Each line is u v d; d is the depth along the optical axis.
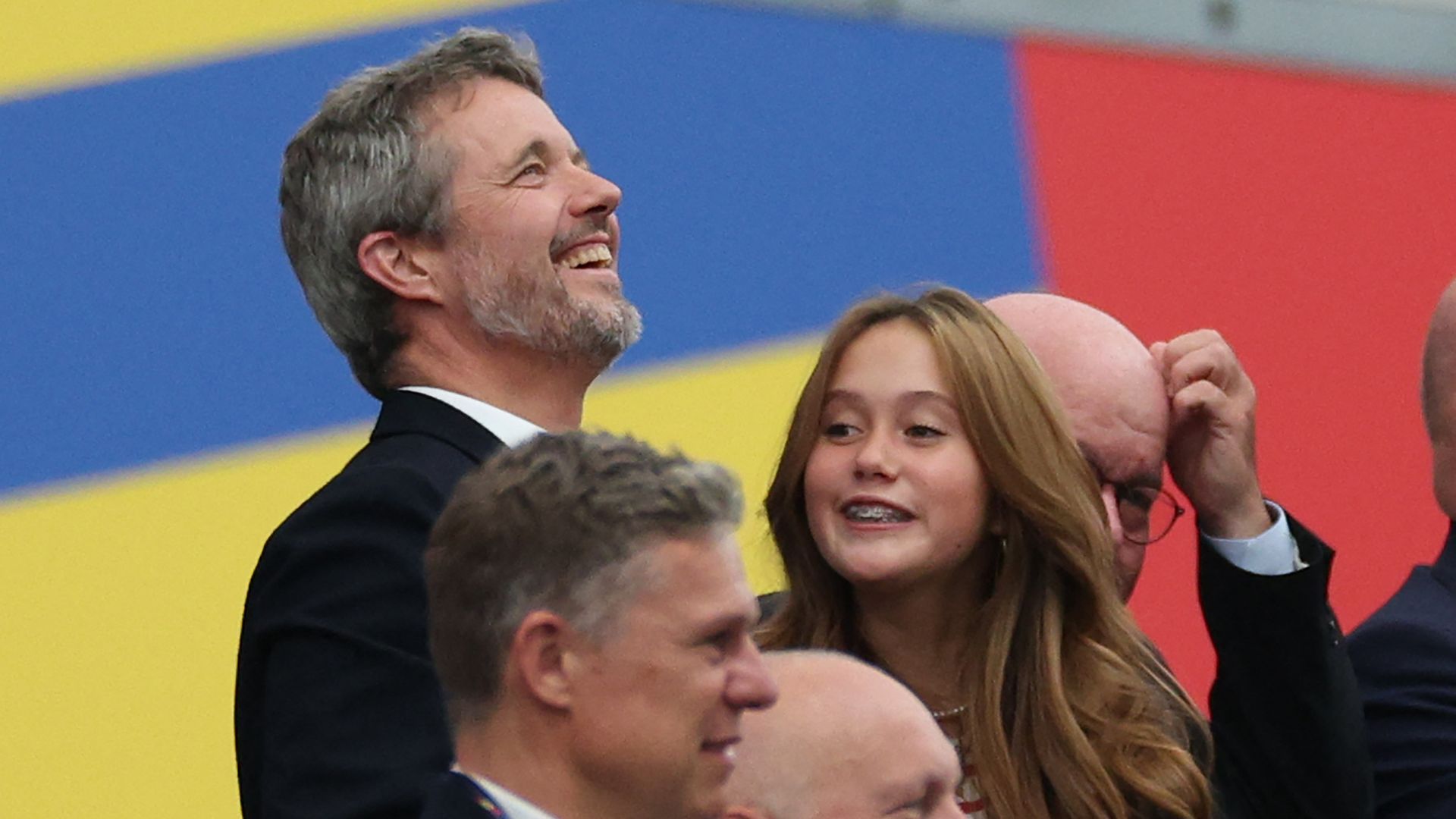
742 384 19.20
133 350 18.05
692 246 19.48
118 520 17.66
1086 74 21.02
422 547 10.87
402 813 10.13
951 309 11.97
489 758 7.63
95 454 17.78
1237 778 12.70
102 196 18.36
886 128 20.31
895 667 11.88
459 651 7.69
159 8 18.89
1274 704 12.63
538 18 19.67
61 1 18.67
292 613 10.80
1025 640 11.77
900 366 11.73
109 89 18.59
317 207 12.32
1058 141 20.78
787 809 7.96
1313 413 20.61
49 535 17.53
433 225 12.12
